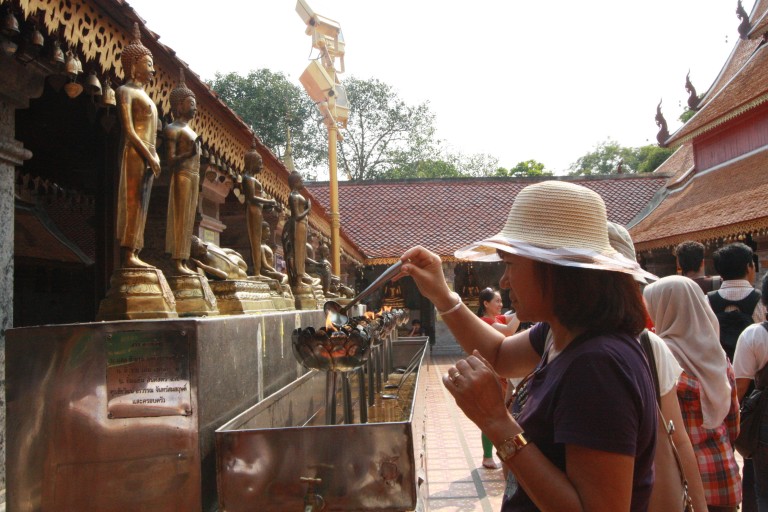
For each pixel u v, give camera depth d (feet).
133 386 6.74
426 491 11.34
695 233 53.31
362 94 139.23
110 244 18.81
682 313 10.68
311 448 6.50
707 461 10.41
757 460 11.78
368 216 84.28
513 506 5.88
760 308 15.62
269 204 13.52
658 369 7.68
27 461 6.73
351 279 74.64
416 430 7.95
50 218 24.04
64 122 19.65
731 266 15.60
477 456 24.39
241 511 6.46
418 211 84.94
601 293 5.48
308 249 21.94
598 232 5.87
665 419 7.64
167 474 6.66
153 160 8.15
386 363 16.80
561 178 88.69
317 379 12.19
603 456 4.78
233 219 27.32
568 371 5.12
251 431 6.52
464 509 18.25
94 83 11.39
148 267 8.02
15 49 9.98
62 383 6.76
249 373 8.75
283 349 10.89
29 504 6.69
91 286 23.79
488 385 5.22
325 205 86.53
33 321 22.12
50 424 6.74
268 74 121.80
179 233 9.25
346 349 8.35
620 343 5.26
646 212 82.33
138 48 8.51
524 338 7.74
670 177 87.40
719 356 10.48
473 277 81.92
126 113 8.09
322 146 131.34
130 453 6.69
